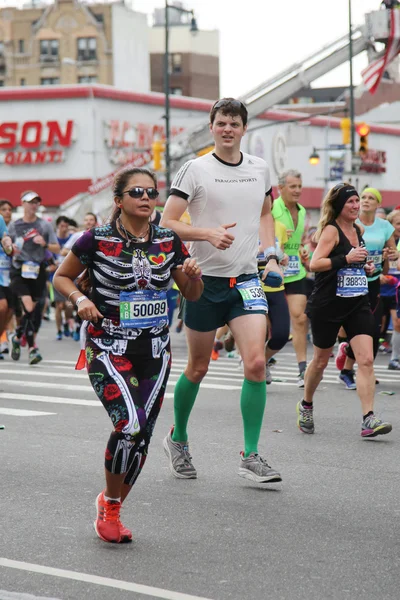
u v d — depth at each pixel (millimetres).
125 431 8461
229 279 10945
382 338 27188
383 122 110312
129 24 145750
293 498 10398
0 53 147375
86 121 89750
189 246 11078
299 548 8555
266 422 15312
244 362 10852
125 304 8734
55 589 7477
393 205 119625
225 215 10883
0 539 8828
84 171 89938
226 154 10938
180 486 10938
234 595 7348
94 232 8719
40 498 10359
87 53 144625
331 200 13766
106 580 7684
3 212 24734
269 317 16031
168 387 19531
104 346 8773
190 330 11109
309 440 13781
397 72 123562
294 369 23156
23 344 25641
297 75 63312
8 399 17875
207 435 14125
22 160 91062
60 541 8766
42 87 90312
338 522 9445
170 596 7312
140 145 92750
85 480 11195
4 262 22891
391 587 7539
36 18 146500
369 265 13906
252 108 63969
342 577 7770
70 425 14945
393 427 14898
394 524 9383
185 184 10805
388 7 56750
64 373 22109
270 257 11539
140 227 8844
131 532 9031
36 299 24234
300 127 74062
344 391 19000
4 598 7266
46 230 24172
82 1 145000
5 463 12133
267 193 11484
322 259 13609
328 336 13875
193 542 8750
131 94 92000
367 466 12039
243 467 10906
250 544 8680
